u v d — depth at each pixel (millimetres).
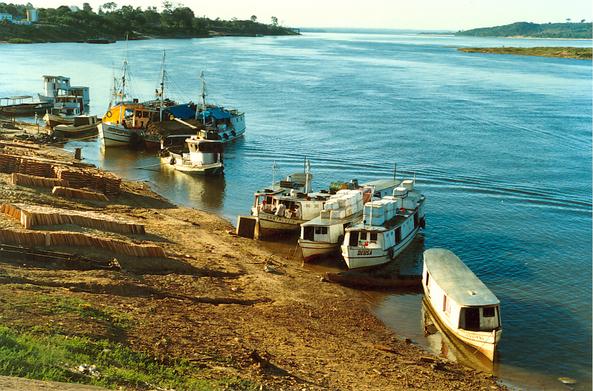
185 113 113625
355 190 64250
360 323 43812
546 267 55875
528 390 36750
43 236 42719
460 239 62719
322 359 35594
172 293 41281
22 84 167875
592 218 69812
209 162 87250
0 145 85875
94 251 43781
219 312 39875
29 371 23844
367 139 110125
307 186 67625
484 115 137125
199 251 52406
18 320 29391
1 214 48656
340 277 50781
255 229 61125
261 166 91875
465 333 41094
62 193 60656
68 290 36812
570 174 88250
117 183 67250
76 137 109812
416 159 96000
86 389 23047
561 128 122438
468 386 35875
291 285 48812
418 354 39969
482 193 78688
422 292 50625
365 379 33875
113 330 31562
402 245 57969
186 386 26625
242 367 31328
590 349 41969
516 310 47406
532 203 74938
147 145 102812
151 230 55500
